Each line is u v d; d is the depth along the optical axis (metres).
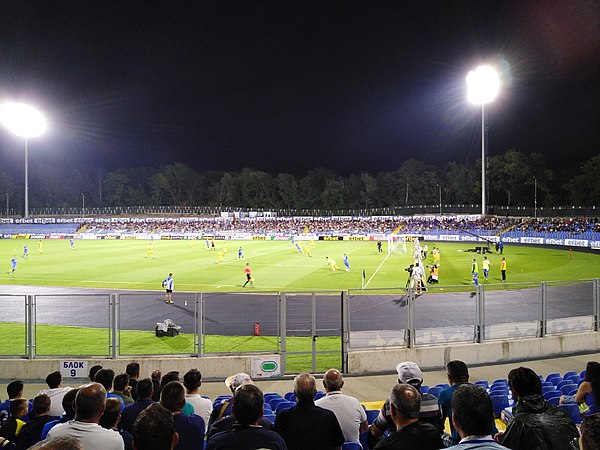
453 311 24.84
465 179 134.88
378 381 15.55
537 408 5.52
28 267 46.97
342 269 45.22
